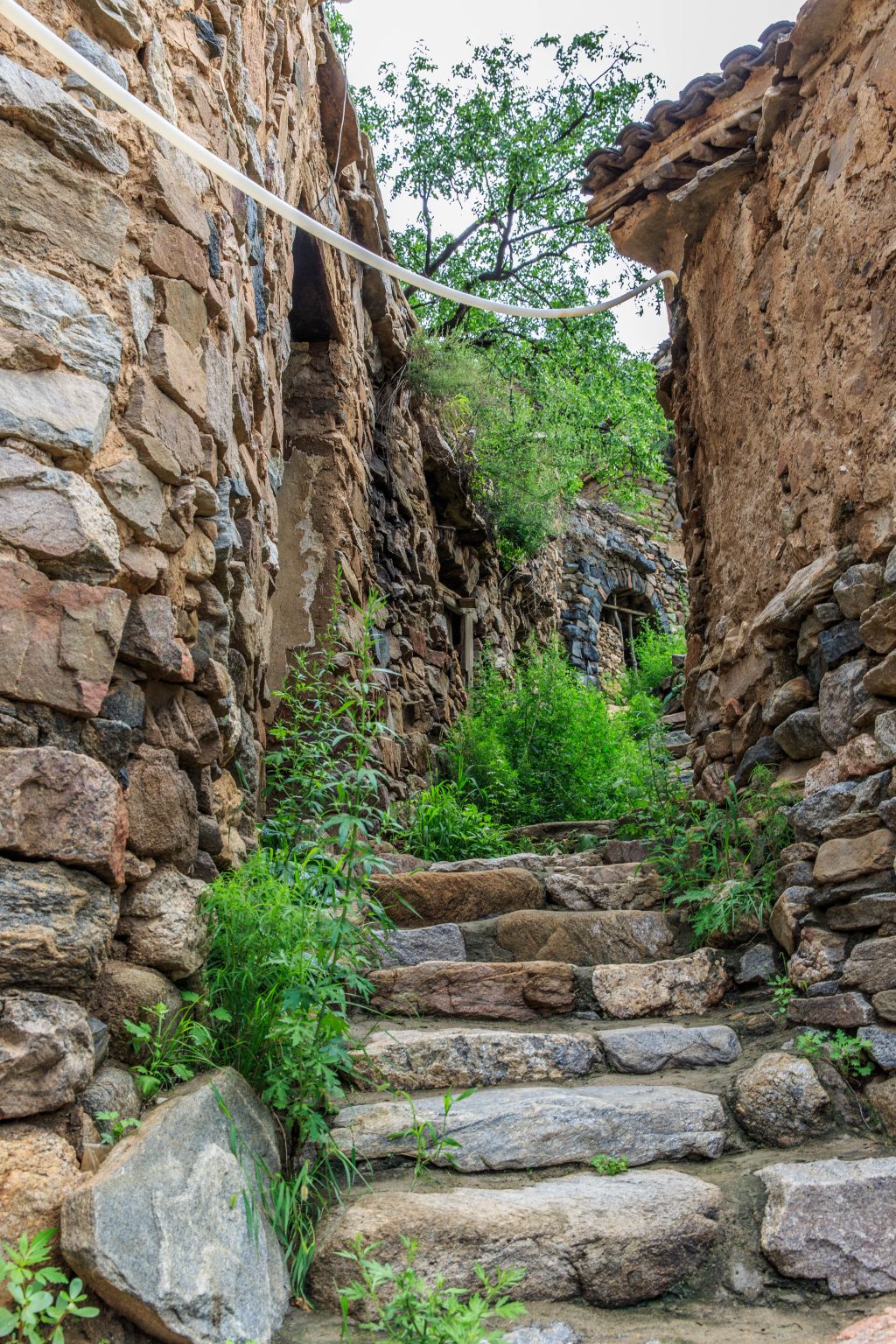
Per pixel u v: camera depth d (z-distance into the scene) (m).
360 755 2.86
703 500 4.71
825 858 2.83
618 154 4.61
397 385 7.41
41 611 1.93
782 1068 2.49
